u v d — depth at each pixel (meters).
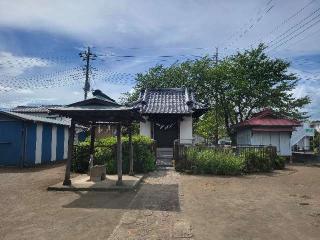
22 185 12.14
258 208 8.70
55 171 16.70
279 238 6.27
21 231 6.62
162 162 19.06
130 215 7.82
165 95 23.72
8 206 8.77
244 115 30.39
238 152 17.39
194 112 22.17
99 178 12.77
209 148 17.25
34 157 19.89
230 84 29.28
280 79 29.23
